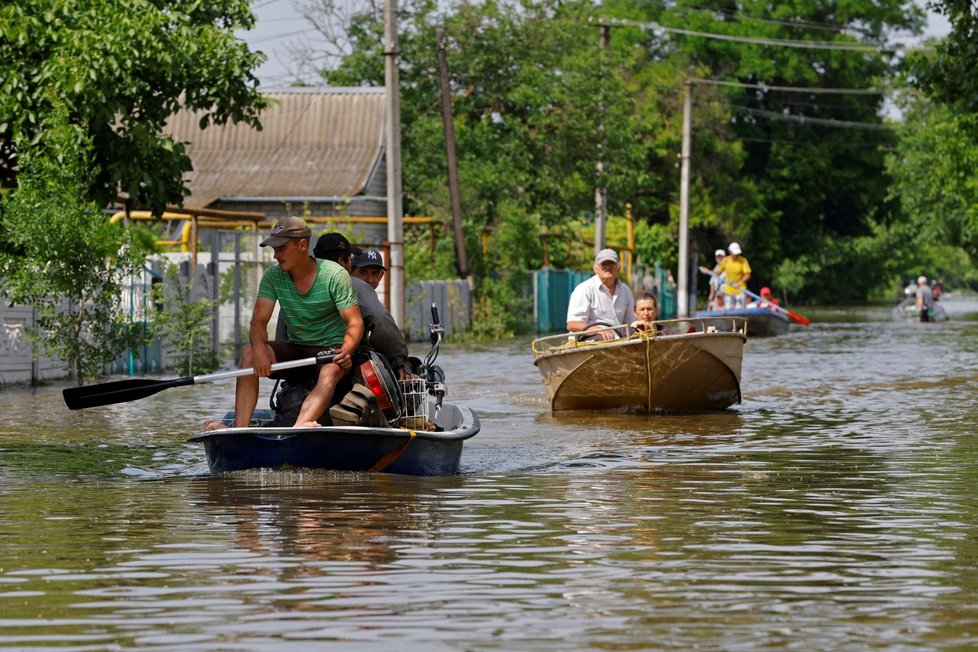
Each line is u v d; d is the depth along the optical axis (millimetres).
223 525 22156
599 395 43469
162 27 51250
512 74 126062
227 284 68562
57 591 17438
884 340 91688
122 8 50938
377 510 23656
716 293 104812
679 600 16938
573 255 129000
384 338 29922
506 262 106750
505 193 110875
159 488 26266
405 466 27969
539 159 123000
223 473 27922
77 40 49094
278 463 27375
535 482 27297
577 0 128625
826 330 110250
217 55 52062
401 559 19438
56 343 48812
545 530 21750
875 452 32219
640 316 44688
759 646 14844
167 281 60438
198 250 74312
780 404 45781
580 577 18234
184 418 40844
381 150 113188
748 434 36562
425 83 127000
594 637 15211
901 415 41344
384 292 86625
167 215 79875
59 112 48281
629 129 124438
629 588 17609
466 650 14695
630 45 196375
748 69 195000
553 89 119562
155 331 54750
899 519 22812
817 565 19016
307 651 14688
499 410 44469
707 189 169750
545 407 45500
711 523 22422
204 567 18875
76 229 47469
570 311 44875
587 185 122500
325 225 102375
